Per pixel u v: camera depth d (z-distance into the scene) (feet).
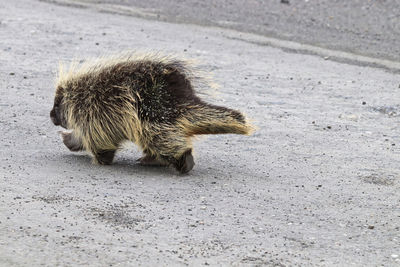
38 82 50.80
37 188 29.78
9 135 37.99
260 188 31.50
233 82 54.70
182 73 33.47
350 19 84.69
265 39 73.41
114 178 32.12
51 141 37.73
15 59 57.77
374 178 33.76
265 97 50.75
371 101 51.06
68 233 25.07
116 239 24.80
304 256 24.21
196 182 32.04
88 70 34.04
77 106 33.55
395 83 57.57
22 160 33.91
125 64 33.17
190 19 82.02
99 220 26.53
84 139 33.76
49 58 58.75
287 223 27.32
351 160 36.73
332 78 58.34
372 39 75.46
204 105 31.83
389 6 90.22
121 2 91.45
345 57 67.00
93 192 29.78
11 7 83.56
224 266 23.08
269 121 44.32
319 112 47.32
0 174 31.32
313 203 29.81
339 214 28.60
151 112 32.22
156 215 27.40
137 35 70.85
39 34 68.44
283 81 56.18
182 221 26.91
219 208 28.60
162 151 32.65
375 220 28.07
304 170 34.68
